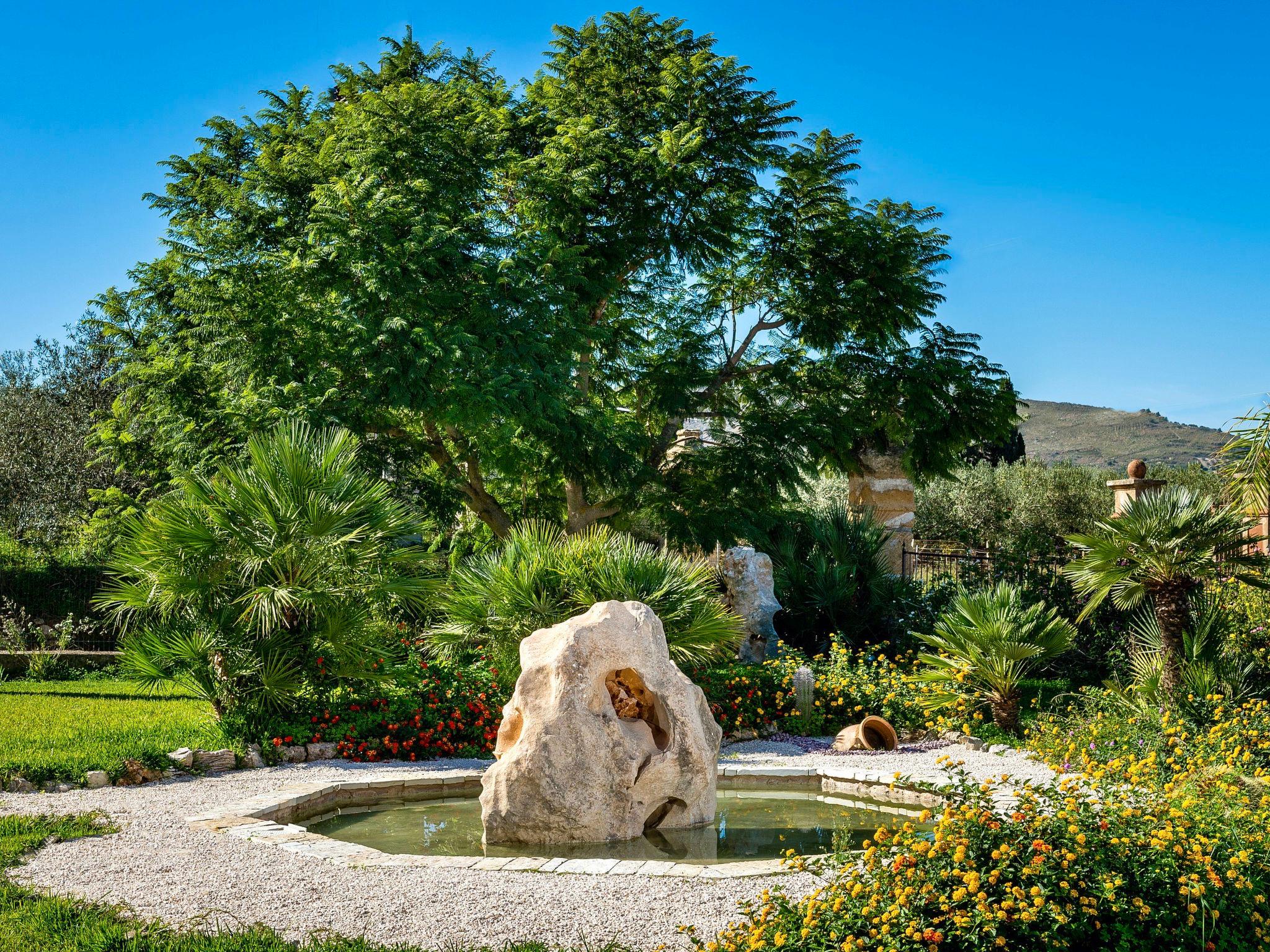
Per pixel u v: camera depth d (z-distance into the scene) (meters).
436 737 10.85
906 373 21.19
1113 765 6.42
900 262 20.52
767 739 12.08
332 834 7.44
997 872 4.44
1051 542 17.56
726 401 21.77
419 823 7.85
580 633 7.54
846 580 16.44
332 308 16.20
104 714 12.10
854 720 12.80
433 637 12.22
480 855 6.86
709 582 13.97
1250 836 5.25
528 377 16.30
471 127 18.22
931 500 34.22
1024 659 12.09
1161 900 4.67
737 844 7.13
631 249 19.05
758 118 20.05
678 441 21.86
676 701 7.73
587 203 18.52
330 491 10.78
